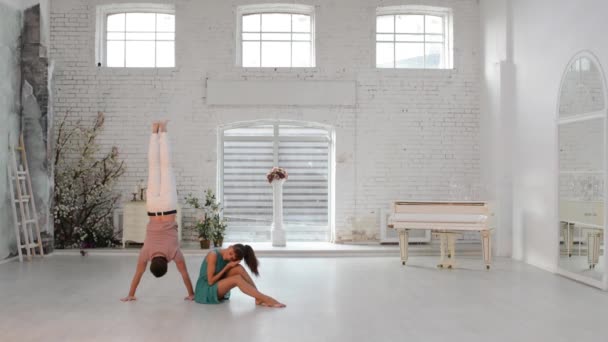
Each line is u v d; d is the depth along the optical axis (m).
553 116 7.90
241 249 6.10
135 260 8.96
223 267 6.24
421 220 8.30
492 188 9.69
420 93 10.47
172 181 6.18
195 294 6.08
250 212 10.65
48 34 10.09
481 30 10.40
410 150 10.45
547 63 8.11
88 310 5.73
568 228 7.55
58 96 10.23
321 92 10.35
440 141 10.48
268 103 10.33
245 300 6.21
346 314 5.58
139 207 9.64
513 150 9.31
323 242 10.50
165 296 6.40
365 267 8.40
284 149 10.62
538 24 8.39
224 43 10.37
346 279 7.44
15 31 9.16
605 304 6.04
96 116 10.27
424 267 8.41
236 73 10.38
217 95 10.31
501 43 9.53
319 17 10.41
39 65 9.38
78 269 8.13
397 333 4.92
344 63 10.42
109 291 6.66
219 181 10.60
